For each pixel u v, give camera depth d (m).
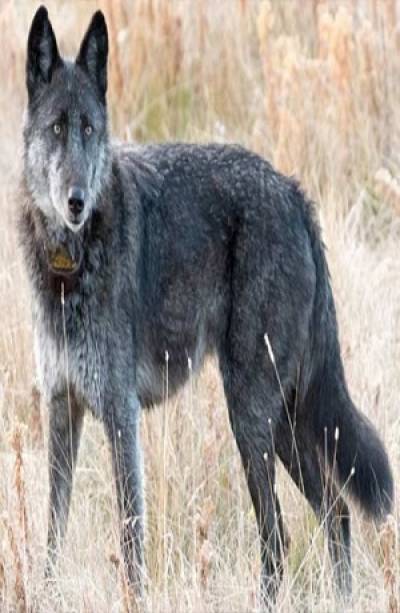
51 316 13.18
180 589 11.94
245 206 13.56
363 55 21.20
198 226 13.59
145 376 13.63
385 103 21.30
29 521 13.22
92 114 12.84
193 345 13.80
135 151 13.85
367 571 13.18
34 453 14.59
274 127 20.73
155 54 22.67
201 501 13.95
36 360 13.50
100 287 13.03
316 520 13.82
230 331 13.57
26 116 13.07
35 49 12.95
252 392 13.56
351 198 20.36
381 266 17.55
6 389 15.33
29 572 12.34
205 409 14.55
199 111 22.70
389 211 19.70
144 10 22.64
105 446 14.54
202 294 13.67
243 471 14.32
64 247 12.96
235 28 23.09
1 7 24.92
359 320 16.02
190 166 13.78
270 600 12.59
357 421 13.83
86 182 12.59
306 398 13.89
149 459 14.25
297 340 13.68
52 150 12.78
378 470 13.54
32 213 13.11
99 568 12.48
